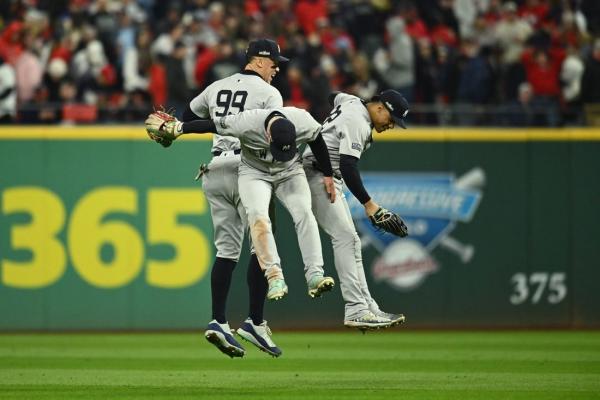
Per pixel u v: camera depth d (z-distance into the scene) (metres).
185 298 48.09
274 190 27.95
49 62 52.91
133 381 30.00
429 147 49.31
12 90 49.81
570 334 47.59
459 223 49.53
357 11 59.78
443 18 60.81
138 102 51.66
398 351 39.94
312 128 27.30
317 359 37.03
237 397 25.83
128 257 47.88
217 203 28.75
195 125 27.28
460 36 60.62
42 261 47.56
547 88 55.66
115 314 47.84
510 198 49.72
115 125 48.69
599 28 61.12
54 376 31.38
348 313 29.00
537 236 49.84
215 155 28.84
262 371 33.09
